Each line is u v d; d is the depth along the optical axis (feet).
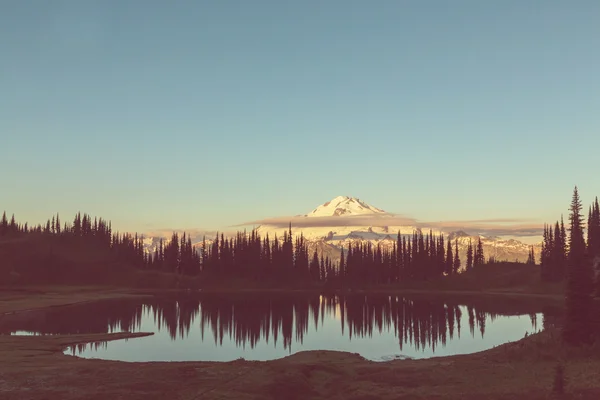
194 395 87.61
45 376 103.55
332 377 107.04
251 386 92.17
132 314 324.60
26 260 617.62
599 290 138.62
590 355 116.57
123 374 103.86
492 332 229.45
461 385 96.53
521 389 87.81
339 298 518.78
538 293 486.79
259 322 285.43
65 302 402.11
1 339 177.58
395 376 106.32
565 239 514.68
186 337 217.15
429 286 631.15
